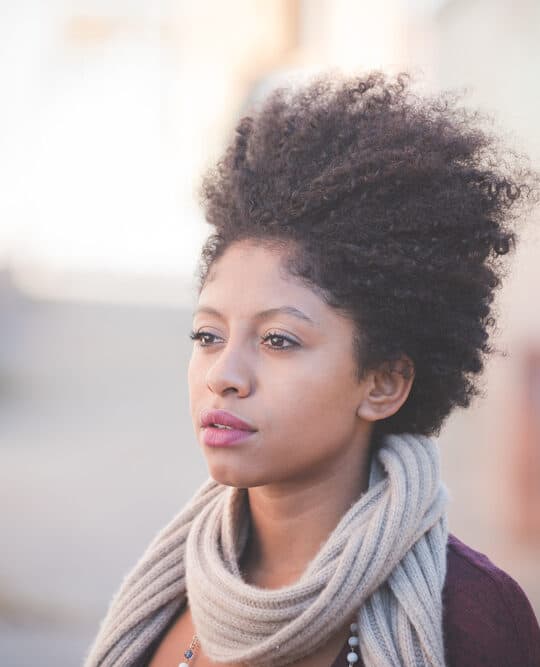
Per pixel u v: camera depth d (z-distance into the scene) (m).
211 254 2.21
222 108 16.16
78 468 11.53
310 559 2.15
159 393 17.30
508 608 2.06
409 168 2.06
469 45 9.85
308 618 1.95
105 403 16.33
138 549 8.32
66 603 7.07
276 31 14.25
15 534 8.66
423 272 2.07
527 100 8.81
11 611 6.87
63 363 19.66
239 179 2.16
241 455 1.99
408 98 2.29
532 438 8.09
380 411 2.10
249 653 2.00
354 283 2.01
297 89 2.38
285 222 2.04
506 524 8.23
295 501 2.15
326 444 2.04
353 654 2.04
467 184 2.14
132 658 2.35
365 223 2.05
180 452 12.55
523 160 2.45
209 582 2.10
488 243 2.15
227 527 2.21
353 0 12.15
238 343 2.02
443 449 10.73
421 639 1.96
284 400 1.99
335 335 2.02
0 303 23.91
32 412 15.53
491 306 2.27
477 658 1.99
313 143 2.14
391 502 2.05
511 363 8.44
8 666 6.08
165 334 22.84
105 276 31.89
